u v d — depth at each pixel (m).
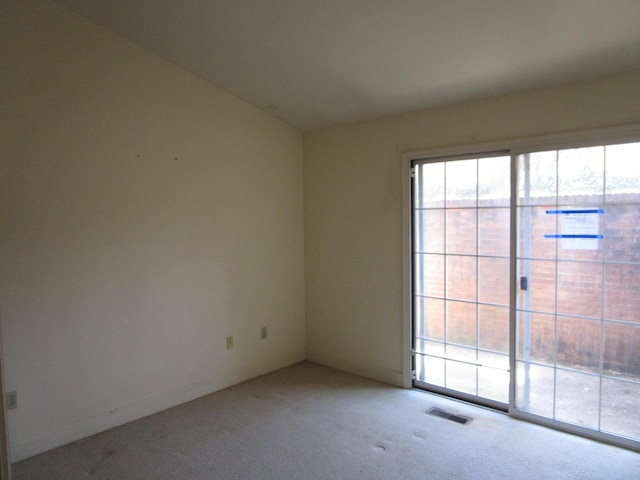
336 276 4.07
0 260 2.47
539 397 2.95
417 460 2.51
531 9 2.10
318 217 4.19
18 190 2.52
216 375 3.59
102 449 2.66
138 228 3.06
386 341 3.72
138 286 3.07
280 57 2.94
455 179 3.29
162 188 3.20
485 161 3.13
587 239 2.69
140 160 3.07
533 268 2.92
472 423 2.96
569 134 2.70
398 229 3.57
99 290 2.87
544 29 2.24
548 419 2.89
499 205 3.08
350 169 3.89
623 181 2.55
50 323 2.66
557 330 2.85
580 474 2.35
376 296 3.76
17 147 2.51
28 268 2.57
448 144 3.26
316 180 4.19
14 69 2.49
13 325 2.52
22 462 2.52
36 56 2.57
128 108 2.99
